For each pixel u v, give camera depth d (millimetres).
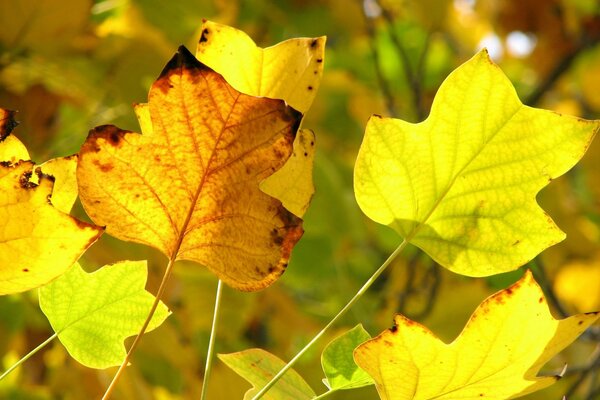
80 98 1789
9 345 1805
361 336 1062
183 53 957
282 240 980
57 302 1058
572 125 1020
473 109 1027
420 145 1031
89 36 1710
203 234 988
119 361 1068
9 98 1742
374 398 1458
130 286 1062
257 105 967
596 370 1662
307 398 1080
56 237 963
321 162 1975
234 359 1088
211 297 1861
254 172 977
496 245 1028
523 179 1025
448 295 1792
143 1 1985
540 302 979
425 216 1032
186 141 971
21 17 1593
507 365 993
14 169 958
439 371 994
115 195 978
